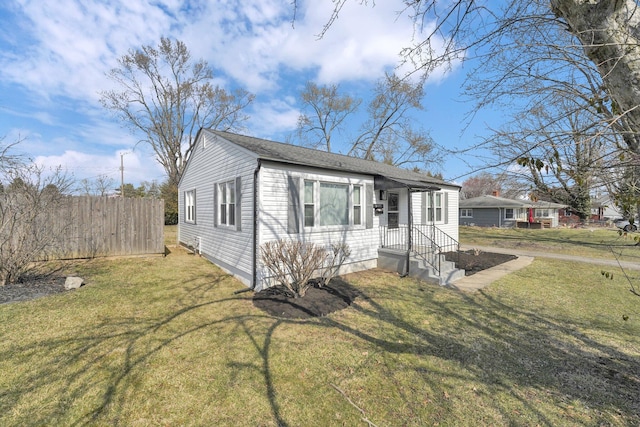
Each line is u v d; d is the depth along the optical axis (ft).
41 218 27.96
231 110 96.63
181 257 35.17
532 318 17.13
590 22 6.25
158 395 9.68
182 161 92.79
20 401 9.14
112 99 79.77
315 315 17.24
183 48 85.40
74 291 20.45
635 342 14.03
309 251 20.84
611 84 6.35
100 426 8.28
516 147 9.88
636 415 8.95
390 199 36.47
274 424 8.54
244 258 24.40
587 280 26.32
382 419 8.79
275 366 11.62
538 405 9.44
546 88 11.53
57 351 12.27
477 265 32.60
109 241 33.81
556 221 105.60
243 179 24.79
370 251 30.42
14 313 16.15
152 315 16.66
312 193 25.48
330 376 11.03
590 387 10.43
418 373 11.28
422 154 74.59
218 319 16.35
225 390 10.03
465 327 15.79
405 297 21.12
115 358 11.87
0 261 20.72
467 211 108.99
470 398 9.80
